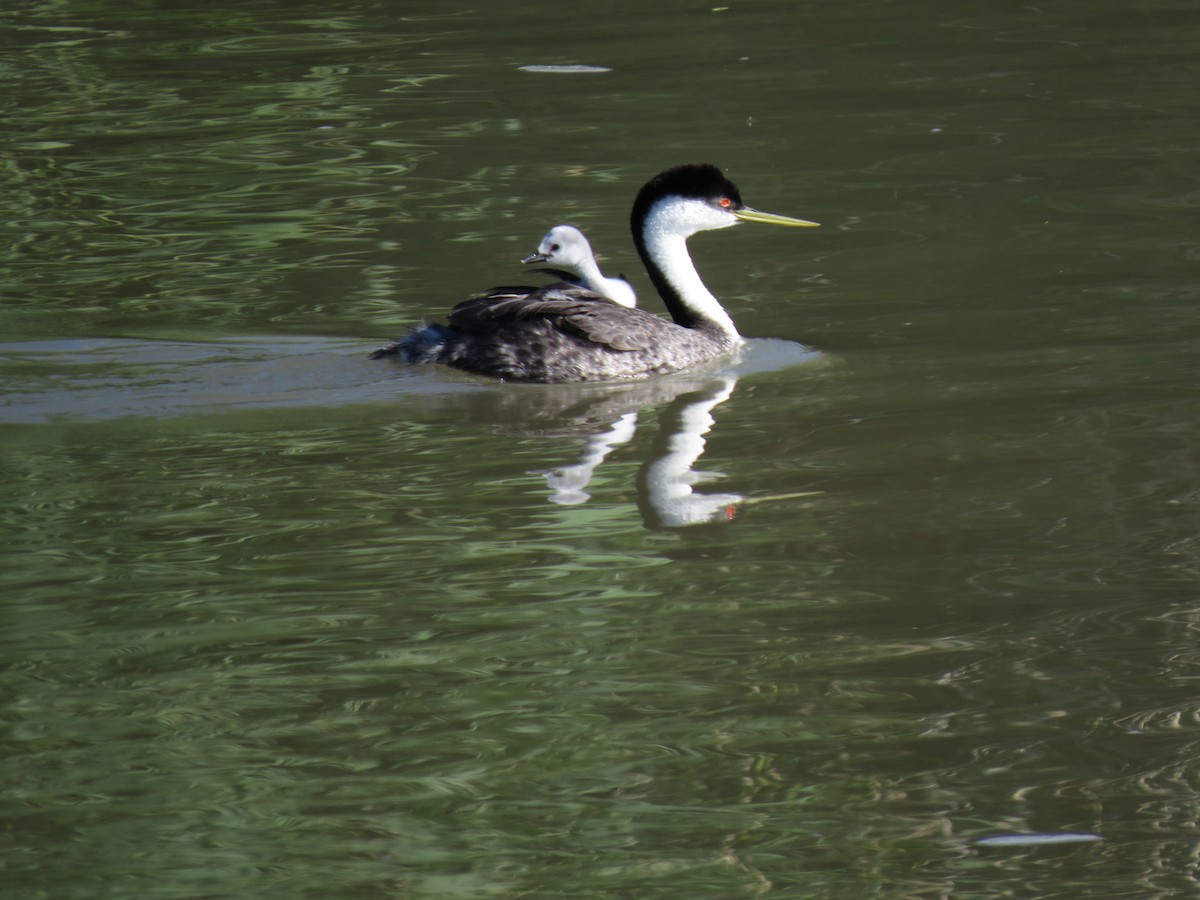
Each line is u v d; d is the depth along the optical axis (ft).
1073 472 40.93
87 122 82.17
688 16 101.35
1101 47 89.86
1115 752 29.27
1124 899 25.35
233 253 62.95
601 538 38.06
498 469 42.45
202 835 27.14
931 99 81.25
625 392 48.85
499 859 26.50
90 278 60.18
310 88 87.45
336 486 41.37
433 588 35.63
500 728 30.30
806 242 63.46
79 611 34.68
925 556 36.65
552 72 88.84
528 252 62.23
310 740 29.99
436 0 108.58
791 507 39.50
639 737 29.91
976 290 56.85
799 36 94.99
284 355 52.03
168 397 48.26
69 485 41.39
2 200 70.28
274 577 36.27
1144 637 33.01
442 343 51.08
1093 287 56.24
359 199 69.26
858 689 31.42
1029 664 32.14
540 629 33.81
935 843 26.73
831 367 50.24
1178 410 44.73
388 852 26.68
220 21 104.73
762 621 34.06
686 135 76.64
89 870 26.22
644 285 60.80
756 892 25.64
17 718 30.68
